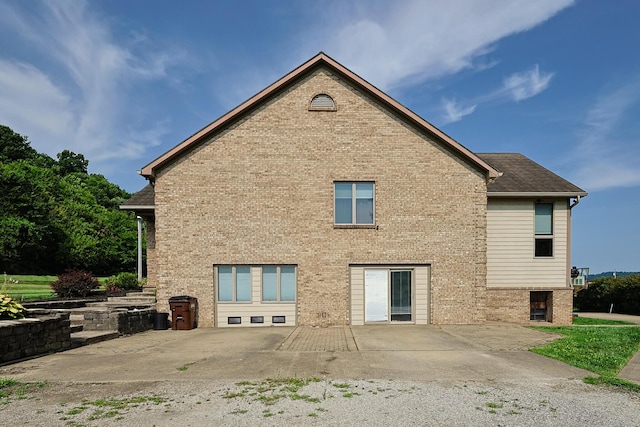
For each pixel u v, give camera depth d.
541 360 8.03
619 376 6.90
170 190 13.58
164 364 7.80
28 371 7.32
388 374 6.94
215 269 13.58
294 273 13.70
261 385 6.29
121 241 49.88
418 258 13.74
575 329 12.62
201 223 13.57
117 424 4.80
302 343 10.07
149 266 17.84
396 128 13.93
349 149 13.86
